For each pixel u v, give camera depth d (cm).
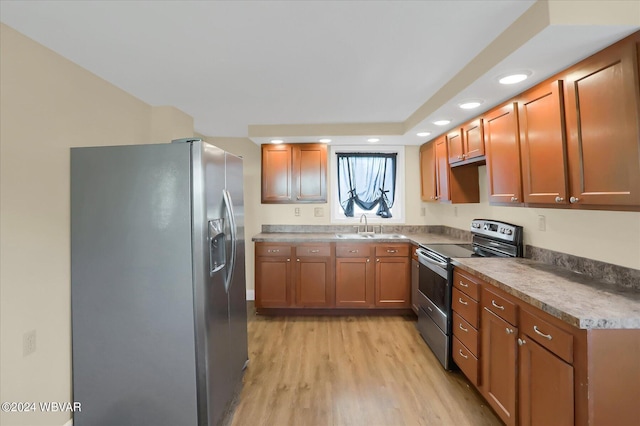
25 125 165
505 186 224
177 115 301
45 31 162
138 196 183
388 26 161
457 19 155
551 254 222
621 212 171
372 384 236
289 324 354
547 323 146
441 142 344
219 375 196
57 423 180
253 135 364
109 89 232
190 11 148
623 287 167
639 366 127
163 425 184
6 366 155
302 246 376
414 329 338
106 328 186
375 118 340
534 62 164
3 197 154
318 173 403
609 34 136
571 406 132
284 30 165
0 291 153
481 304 205
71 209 187
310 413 204
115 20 154
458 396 221
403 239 370
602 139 148
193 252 180
